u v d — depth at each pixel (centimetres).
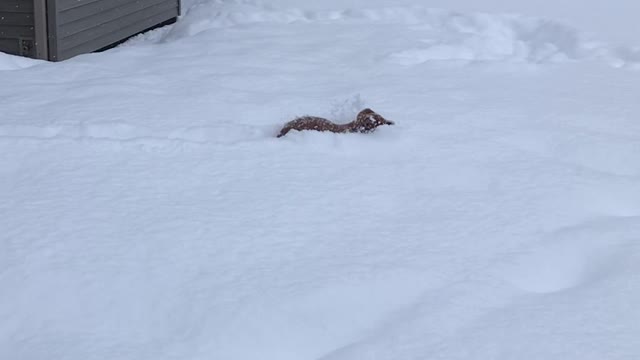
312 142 552
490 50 964
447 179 498
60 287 352
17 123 573
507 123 623
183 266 372
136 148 527
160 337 320
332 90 716
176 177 482
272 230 413
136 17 1101
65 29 890
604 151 562
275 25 1052
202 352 311
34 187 458
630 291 362
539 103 691
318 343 322
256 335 323
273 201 451
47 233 399
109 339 318
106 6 995
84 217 420
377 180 491
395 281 364
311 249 394
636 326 332
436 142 567
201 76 758
